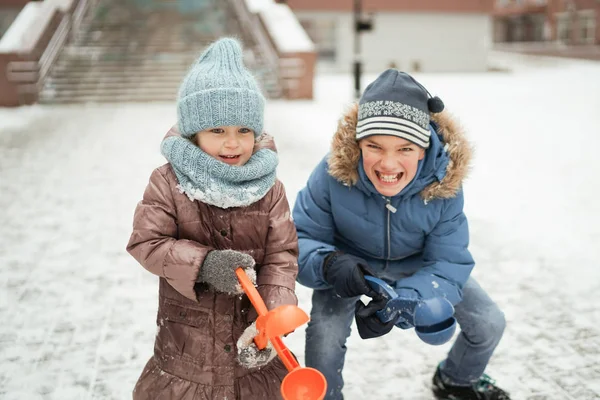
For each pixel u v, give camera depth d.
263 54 14.70
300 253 2.09
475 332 2.23
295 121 9.92
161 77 13.30
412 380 2.68
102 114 10.91
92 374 2.70
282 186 1.83
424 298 1.96
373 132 1.84
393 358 2.88
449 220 2.06
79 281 3.72
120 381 2.64
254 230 1.75
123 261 4.05
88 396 2.53
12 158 7.14
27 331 3.08
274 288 1.72
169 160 1.67
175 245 1.64
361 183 2.02
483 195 5.75
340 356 2.17
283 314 1.44
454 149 1.94
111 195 5.61
